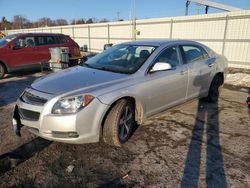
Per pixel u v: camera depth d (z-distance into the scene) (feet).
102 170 9.65
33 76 30.81
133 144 11.70
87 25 74.38
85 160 10.35
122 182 8.91
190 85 15.11
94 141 10.37
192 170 9.62
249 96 19.34
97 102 10.09
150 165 9.97
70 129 9.68
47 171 9.58
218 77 18.26
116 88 10.80
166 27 48.34
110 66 13.15
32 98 10.52
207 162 10.19
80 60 33.63
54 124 9.66
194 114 15.90
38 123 9.95
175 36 46.70
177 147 11.44
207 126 13.97
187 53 15.38
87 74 12.09
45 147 11.43
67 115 9.63
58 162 10.21
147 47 13.85
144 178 9.14
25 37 31.42
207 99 18.20
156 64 12.46
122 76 11.64
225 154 10.86
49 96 10.00
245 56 36.14
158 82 12.65
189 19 43.27
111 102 10.39
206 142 11.98
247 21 34.94
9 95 21.40
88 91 10.16
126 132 11.71
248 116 15.69
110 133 10.82
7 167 9.71
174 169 9.70
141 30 54.85
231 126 14.02
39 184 8.81
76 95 9.87
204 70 16.21
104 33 67.62
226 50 38.47
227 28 37.63
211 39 40.34
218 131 13.30
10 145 11.64
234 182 8.89
